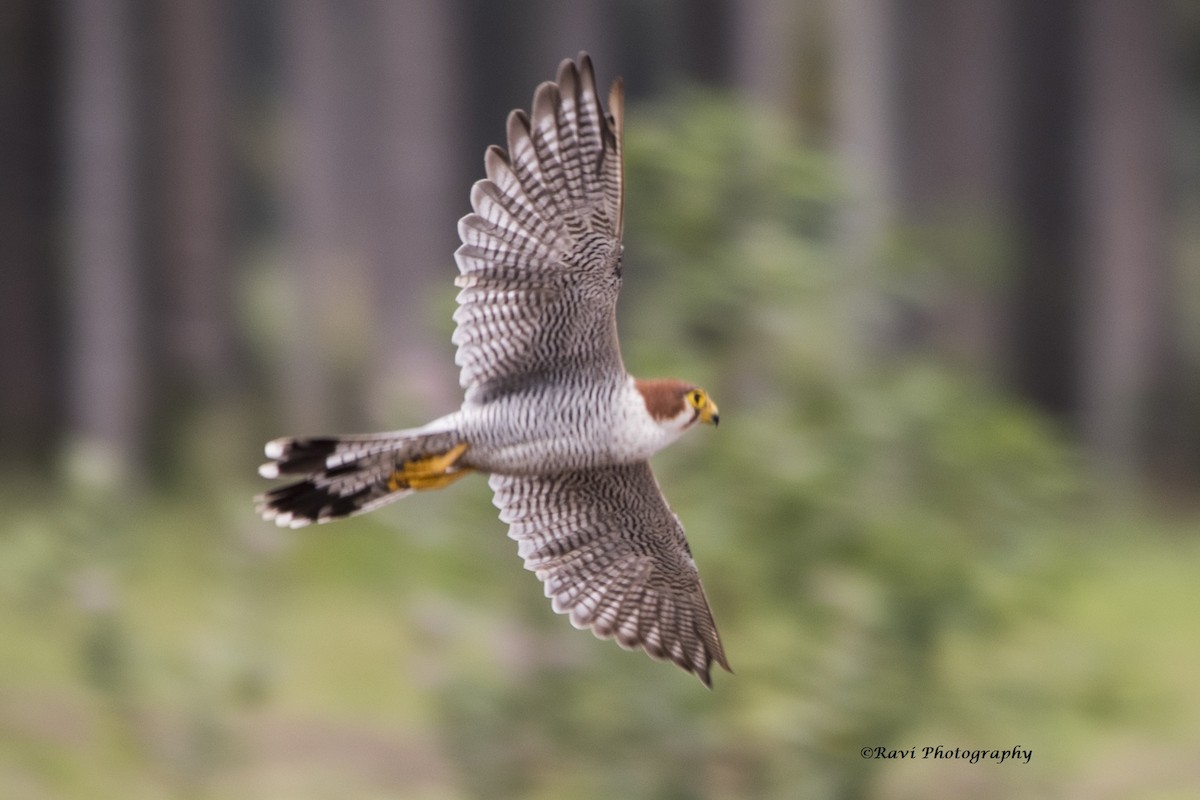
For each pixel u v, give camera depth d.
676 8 35.53
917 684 11.34
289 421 34.19
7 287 35.66
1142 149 34.84
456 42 32.47
